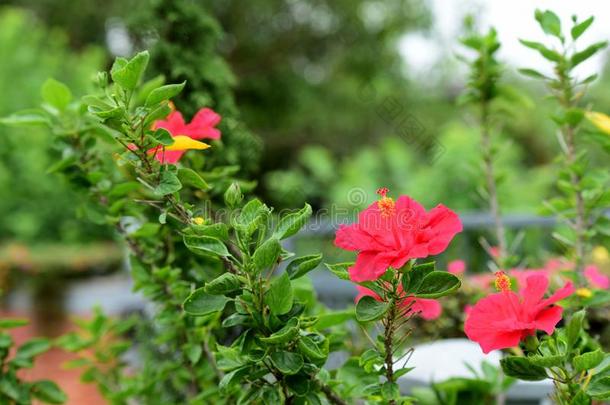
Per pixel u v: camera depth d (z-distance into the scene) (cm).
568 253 150
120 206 136
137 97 135
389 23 841
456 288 94
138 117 101
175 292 132
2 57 672
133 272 136
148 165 102
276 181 528
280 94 809
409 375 150
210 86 153
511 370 98
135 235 132
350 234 95
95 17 902
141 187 133
